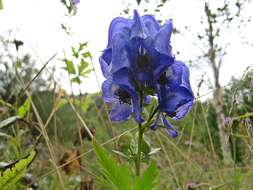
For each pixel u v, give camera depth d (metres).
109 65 0.19
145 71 0.18
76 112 0.31
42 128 0.28
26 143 0.34
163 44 0.18
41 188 0.37
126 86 0.18
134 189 0.18
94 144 0.18
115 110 0.19
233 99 0.33
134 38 0.18
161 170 0.43
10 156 0.31
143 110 0.19
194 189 0.34
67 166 0.34
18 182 0.28
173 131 0.19
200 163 0.43
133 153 0.19
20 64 0.38
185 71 0.19
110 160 0.18
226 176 0.37
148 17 0.19
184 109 0.19
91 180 0.32
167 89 0.18
